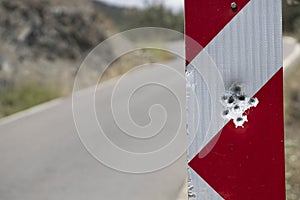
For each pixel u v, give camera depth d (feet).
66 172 24.53
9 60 71.10
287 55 75.36
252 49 4.52
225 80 4.55
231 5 4.51
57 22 89.35
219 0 4.53
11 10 81.41
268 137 4.52
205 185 4.64
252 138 4.54
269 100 4.52
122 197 20.33
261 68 4.51
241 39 4.52
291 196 17.20
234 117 4.55
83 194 21.03
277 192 4.51
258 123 4.53
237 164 4.57
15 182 23.30
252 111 4.54
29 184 22.88
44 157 27.99
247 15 4.51
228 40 4.54
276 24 4.49
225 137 4.58
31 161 27.25
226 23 4.53
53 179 23.49
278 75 4.51
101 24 103.60
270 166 4.52
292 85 41.57
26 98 55.93
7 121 43.98
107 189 21.44
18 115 47.80
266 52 4.51
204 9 4.55
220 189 4.62
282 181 4.50
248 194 4.57
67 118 42.73
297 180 18.88
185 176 22.07
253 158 4.55
